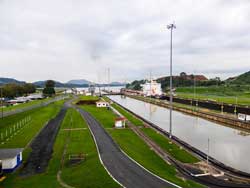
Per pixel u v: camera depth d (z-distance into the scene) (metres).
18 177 30.14
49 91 190.38
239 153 46.44
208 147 50.28
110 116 82.38
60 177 29.72
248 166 39.00
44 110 97.12
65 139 49.16
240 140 57.62
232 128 73.88
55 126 63.28
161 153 41.00
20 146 44.38
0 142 47.28
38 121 70.69
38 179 29.19
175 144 47.28
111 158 35.88
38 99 159.50
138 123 71.31
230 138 59.91
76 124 66.06
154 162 36.09
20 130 58.25
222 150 48.59
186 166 35.31
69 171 31.67
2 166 31.92
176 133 65.25
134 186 26.50
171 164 35.84
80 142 46.47
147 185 26.80
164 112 116.25
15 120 71.56
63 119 74.88
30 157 38.12
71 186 26.78
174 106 126.88
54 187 26.53
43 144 45.59
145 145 45.91
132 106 147.50
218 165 36.25
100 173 29.92
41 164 34.94
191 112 105.88
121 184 26.97
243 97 152.88
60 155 38.81
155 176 29.31
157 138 52.00
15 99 147.50
